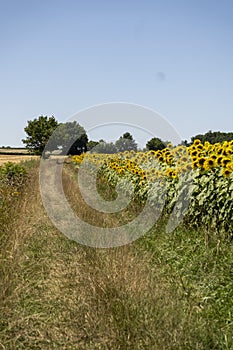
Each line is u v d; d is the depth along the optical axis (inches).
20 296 210.1
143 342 159.0
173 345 154.6
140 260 257.3
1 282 203.3
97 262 245.9
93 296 198.8
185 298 203.6
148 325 166.7
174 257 263.6
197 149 348.8
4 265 220.8
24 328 180.7
